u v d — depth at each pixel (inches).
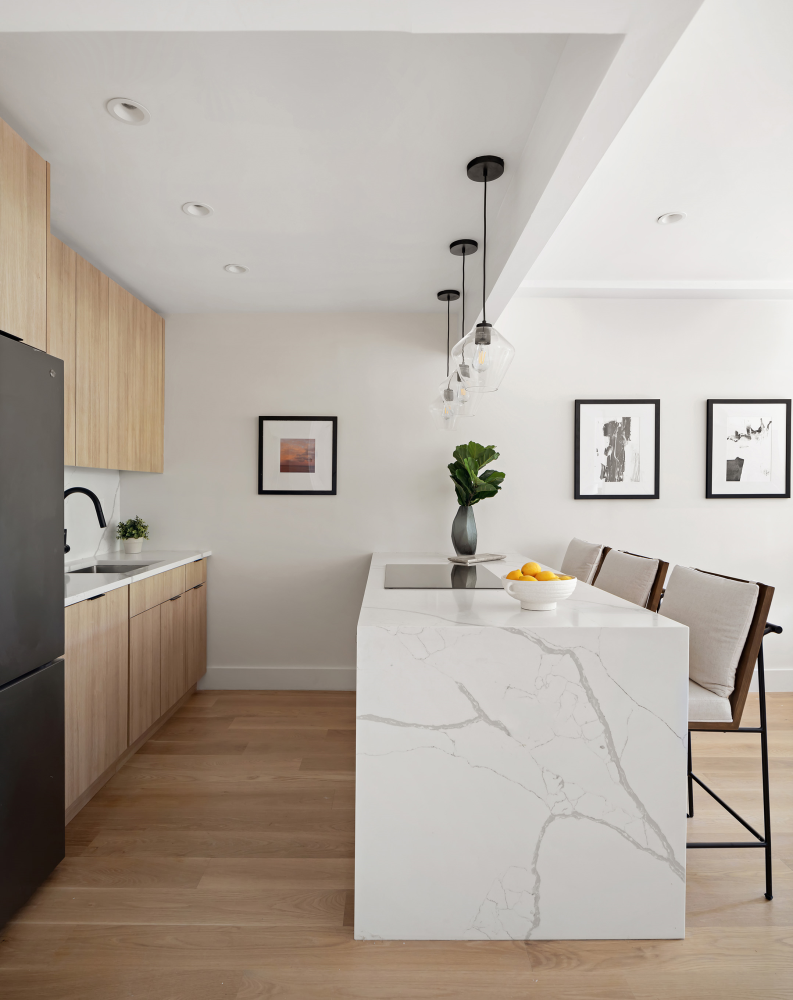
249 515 152.7
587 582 119.3
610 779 66.6
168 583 124.5
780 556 150.9
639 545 151.1
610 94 54.3
